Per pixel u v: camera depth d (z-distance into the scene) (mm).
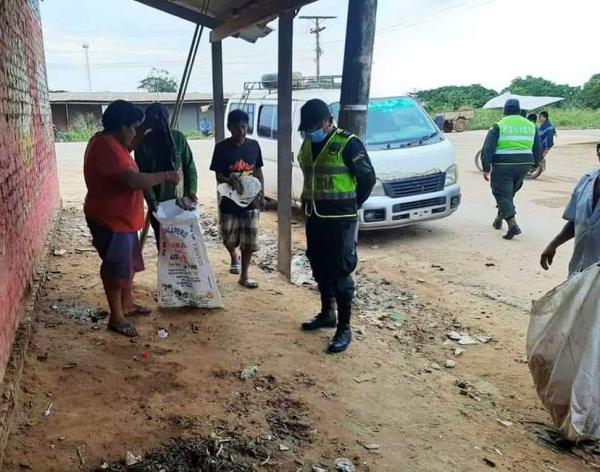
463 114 42781
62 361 3869
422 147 7977
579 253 3574
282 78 5855
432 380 4039
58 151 24984
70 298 5113
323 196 4172
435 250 7582
